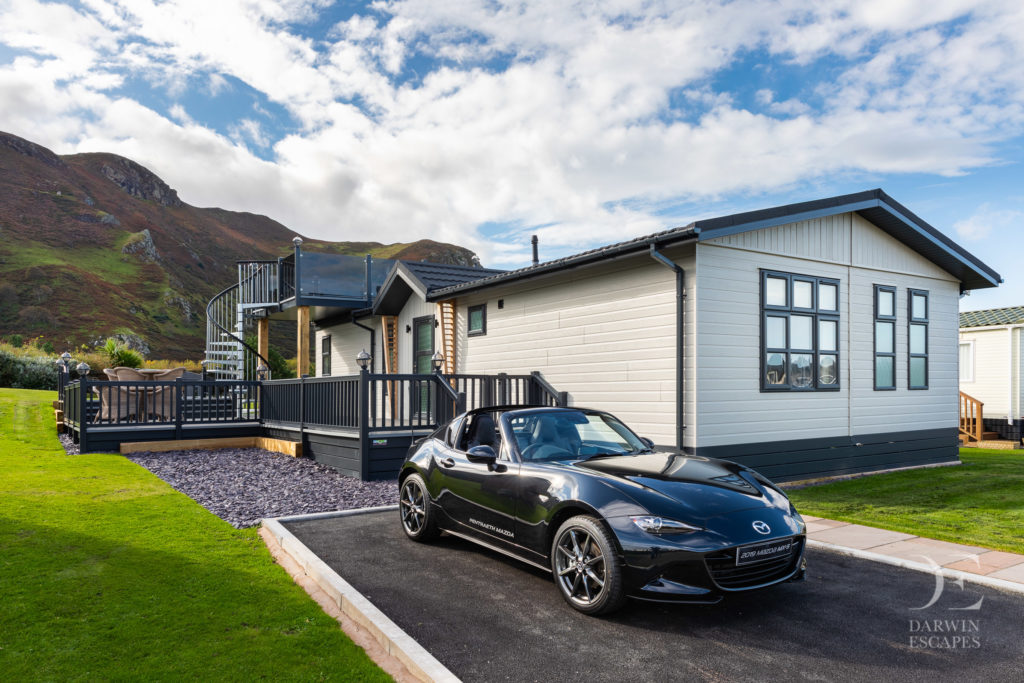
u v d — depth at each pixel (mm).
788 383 10031
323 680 3307
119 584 4625
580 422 5844
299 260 16141
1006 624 4113
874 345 11445
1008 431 17969
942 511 7781
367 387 9633
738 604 4504
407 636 3775
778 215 9469
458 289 13156
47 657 3473
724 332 9211
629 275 10000
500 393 11078
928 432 12336
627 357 9984
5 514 6430
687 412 8969
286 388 12391
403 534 6488
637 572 4023
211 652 3598
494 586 4875
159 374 15961
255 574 5020
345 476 9883
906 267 12109
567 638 3891
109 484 8406
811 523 7031
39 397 19797
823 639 3875
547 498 4656
